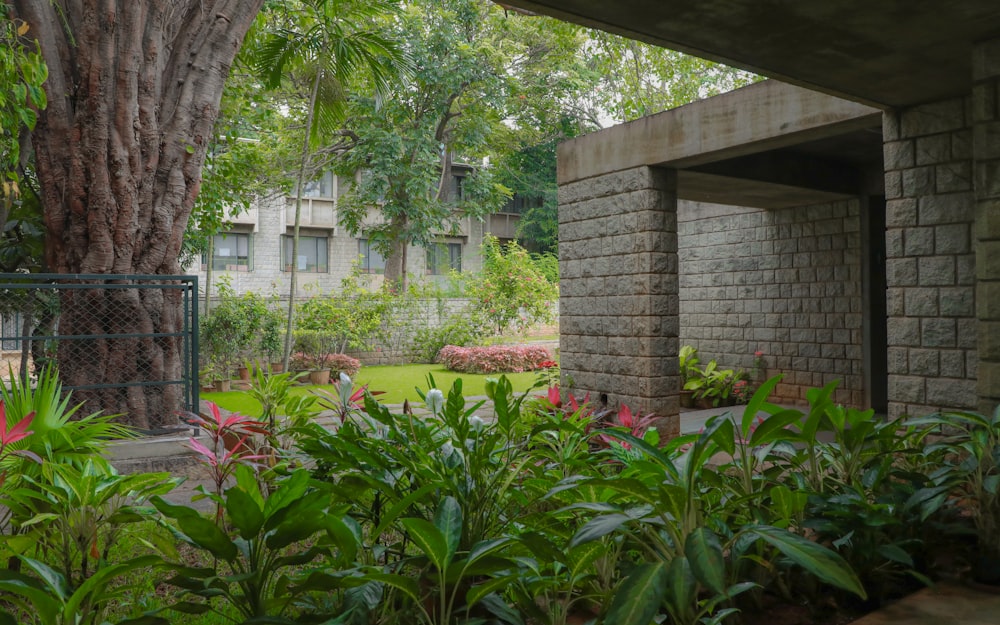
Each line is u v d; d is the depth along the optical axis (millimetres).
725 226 11164
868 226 9305
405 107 18906
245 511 1762
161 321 6945
